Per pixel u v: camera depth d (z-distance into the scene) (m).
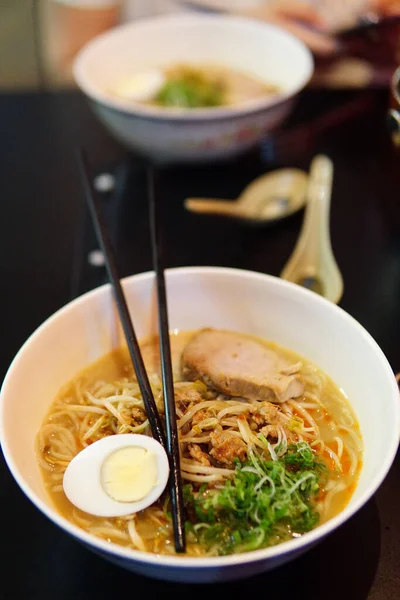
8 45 0.96
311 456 0.43
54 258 0.65
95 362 0.50
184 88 0.78
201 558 0.36
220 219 0.68
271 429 0.44
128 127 0.70
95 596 0.42
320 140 0.78
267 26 0.82
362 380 0.46
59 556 0.44
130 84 0.81
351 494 0.42
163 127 0.68
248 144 0.72
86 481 0.42
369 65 0.86
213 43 0.85
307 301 0.49
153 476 0.41
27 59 0.96
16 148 0.79
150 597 0.42
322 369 0.49
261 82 0.82
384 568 0.43
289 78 0.80
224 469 0.43
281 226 0.66
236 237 0.66
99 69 0.79
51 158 0.78
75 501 0.42
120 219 0.68
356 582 0.42
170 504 0.41
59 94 0.88
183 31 0.84
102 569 0.43
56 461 0.44
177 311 0.52
